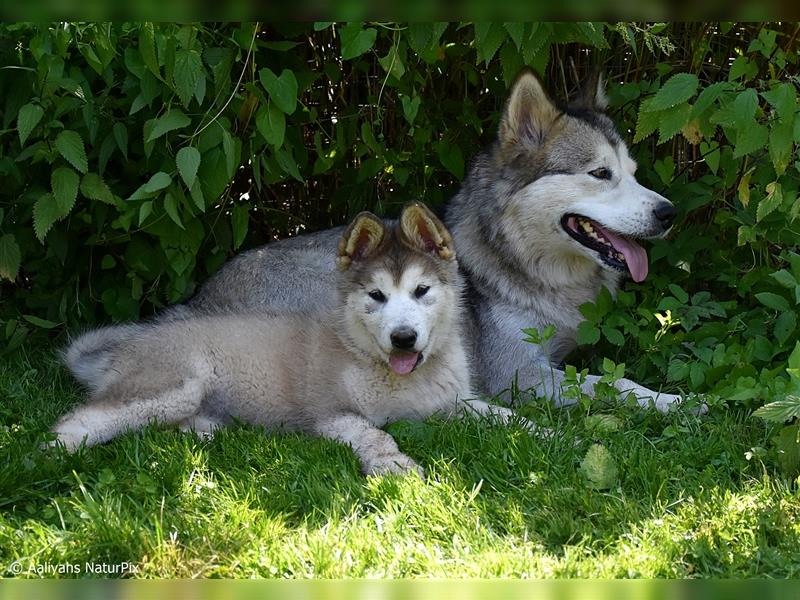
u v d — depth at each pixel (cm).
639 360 268
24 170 267
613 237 268
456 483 227
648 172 286
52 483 227
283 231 309
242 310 265
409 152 297
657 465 231
